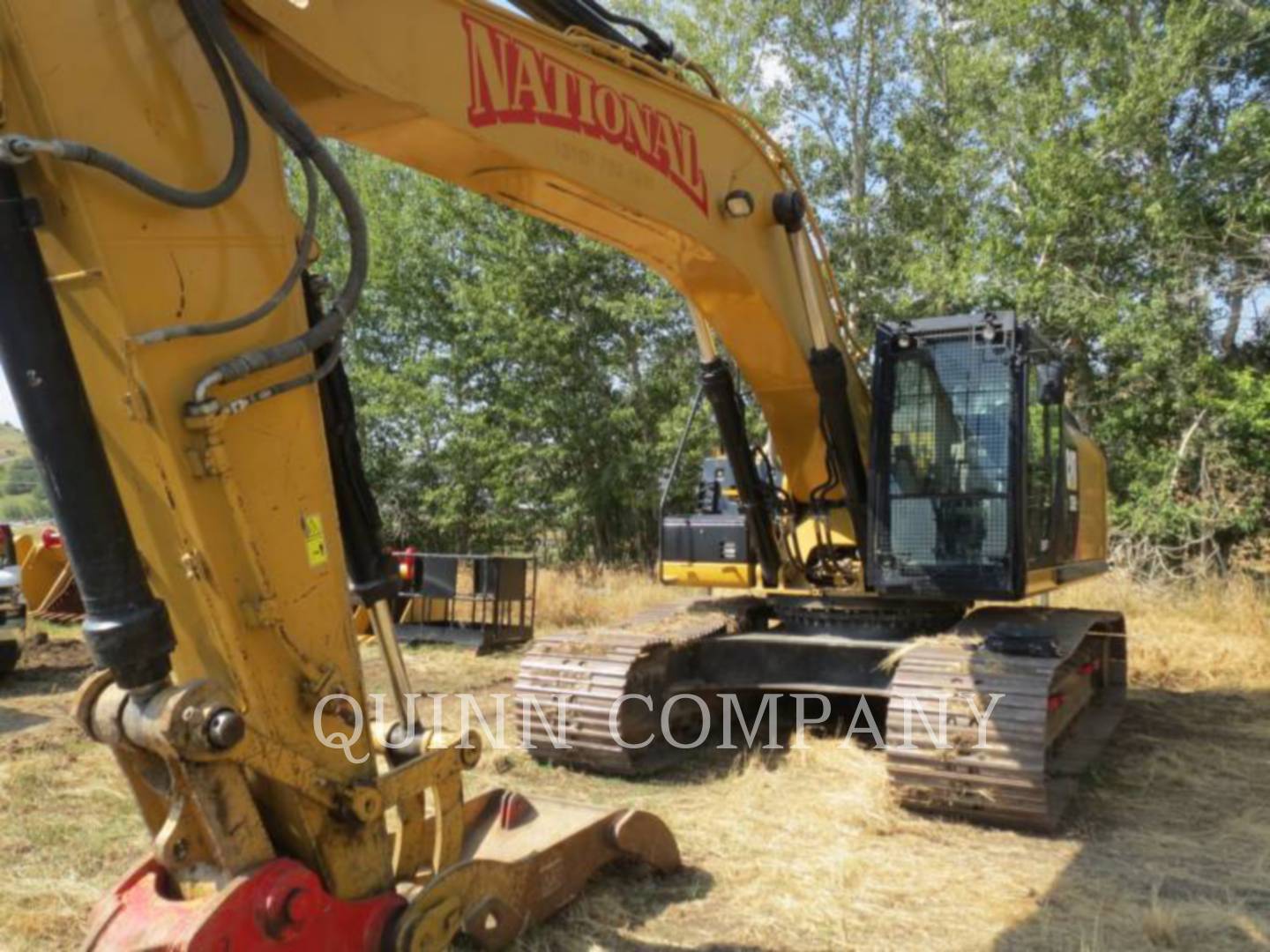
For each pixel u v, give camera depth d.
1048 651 5.35
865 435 6.54
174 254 2.60
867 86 20.22
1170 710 7.83
